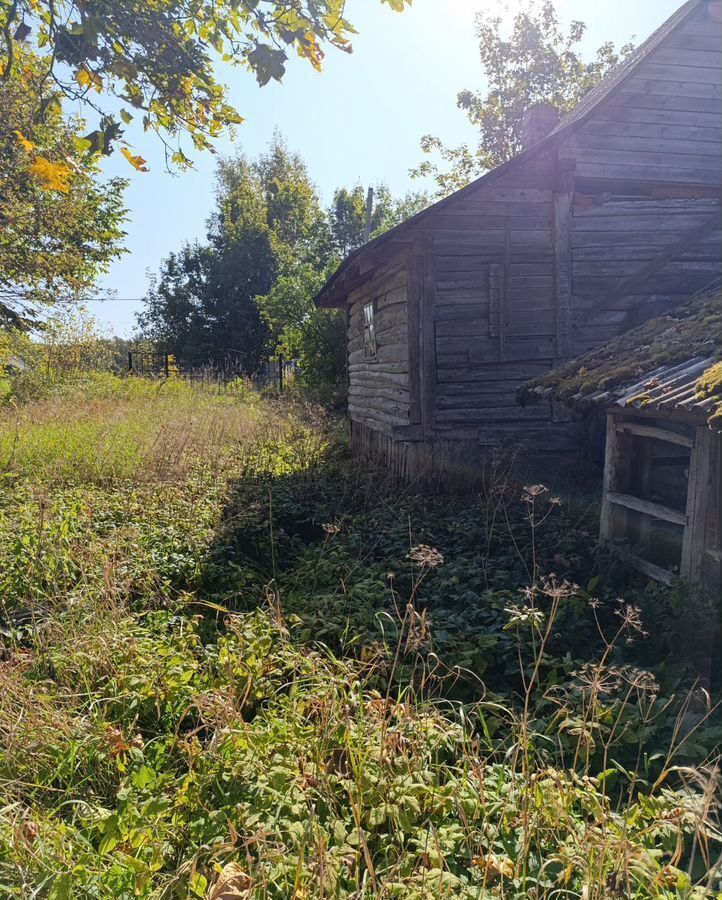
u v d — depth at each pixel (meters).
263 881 2.34
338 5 3.74
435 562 4.59
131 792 2.97
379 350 12.22
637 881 2.54
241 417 15.60
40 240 17.67
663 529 6.51
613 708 3.65
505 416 10.41
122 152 4.09
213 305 43.25
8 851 2.54
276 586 5.88
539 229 10.30
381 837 2.69
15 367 20.34
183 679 3.78
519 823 2.76
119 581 5.13
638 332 7.71
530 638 4.71
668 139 10.44
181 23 4.12
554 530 7.28
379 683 4.21
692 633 4.54
